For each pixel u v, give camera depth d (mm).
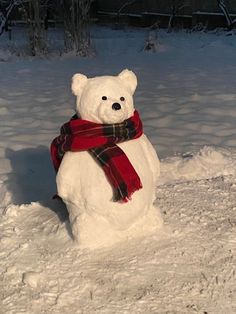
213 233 3988
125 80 3705
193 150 6852
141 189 3701
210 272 3562
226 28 17797
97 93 3545
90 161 3625
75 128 3605
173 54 14148
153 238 3871
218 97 9312
